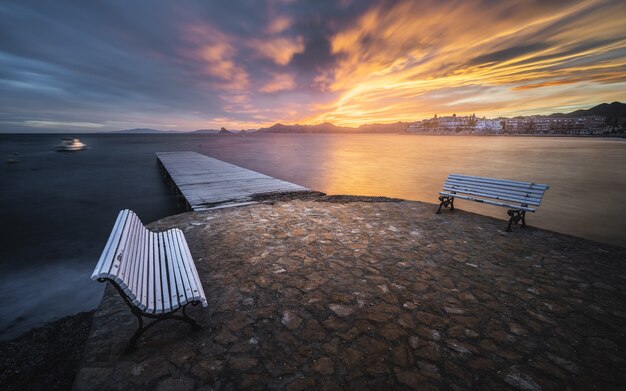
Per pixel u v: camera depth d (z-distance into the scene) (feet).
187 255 11.44
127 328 9.90
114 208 48.75
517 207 19.25
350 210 24.88
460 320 10.22
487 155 152.97
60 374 10.84
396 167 101.14
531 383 7.66
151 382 7.62
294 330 9.71
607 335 9.50
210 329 9.77
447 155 151.02
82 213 45.85
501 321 10.18
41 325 18.20
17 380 10.51
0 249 31.48
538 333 9.58
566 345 9.05
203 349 8.85
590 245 17.04
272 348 8.89
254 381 7.68
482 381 7.72
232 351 8.77
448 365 8.23
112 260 7.72
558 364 8.30
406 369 8.09
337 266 14.39
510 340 9.25
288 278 13.23
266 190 34.04
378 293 11.95
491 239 18.06
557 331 9.68
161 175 83.46
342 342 9.13
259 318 10.34
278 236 18.61
